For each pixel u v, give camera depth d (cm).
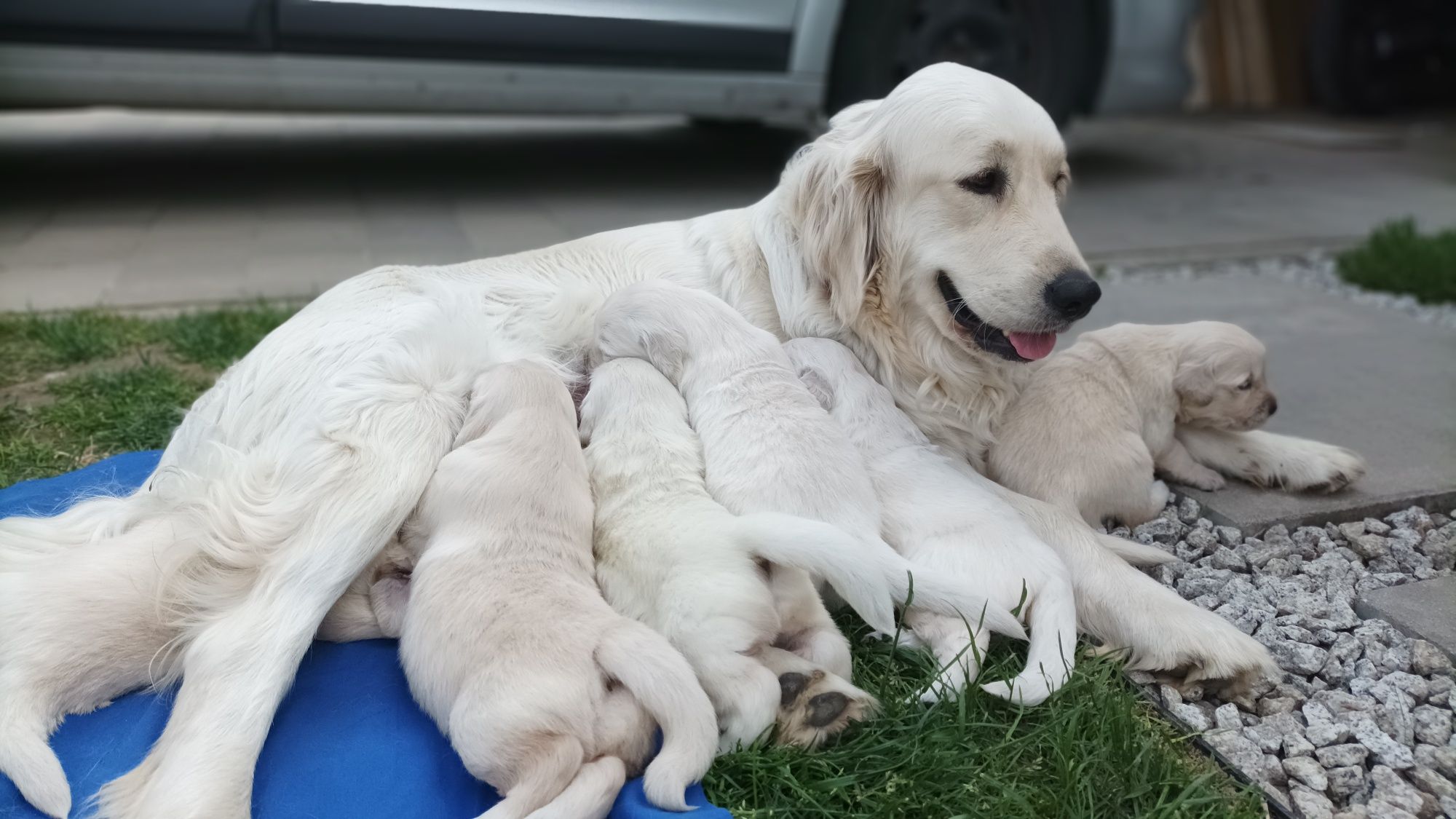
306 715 60
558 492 63
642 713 55
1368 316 138
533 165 234
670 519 62
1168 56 215
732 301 80
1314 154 264
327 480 63
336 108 179
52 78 163
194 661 57
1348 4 308
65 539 65
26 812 53
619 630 55
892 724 59
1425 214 196
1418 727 61
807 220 77
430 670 56
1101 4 207
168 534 62
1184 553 80
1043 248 70
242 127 292
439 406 67
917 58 197
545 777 51
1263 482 87
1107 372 82
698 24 183
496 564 59
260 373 69
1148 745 58
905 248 74
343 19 170
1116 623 68
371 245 160
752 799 55
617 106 187
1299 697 65
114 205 189
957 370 77
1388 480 88
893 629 59
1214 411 85
